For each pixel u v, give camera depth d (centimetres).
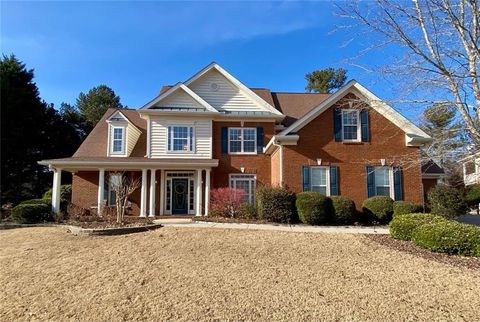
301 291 652
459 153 1051
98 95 5147
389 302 604
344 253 927
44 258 930
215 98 2152
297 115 2272
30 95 3431
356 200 1697
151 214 1862
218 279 717
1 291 695
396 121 1745
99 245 1058
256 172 2056
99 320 550
